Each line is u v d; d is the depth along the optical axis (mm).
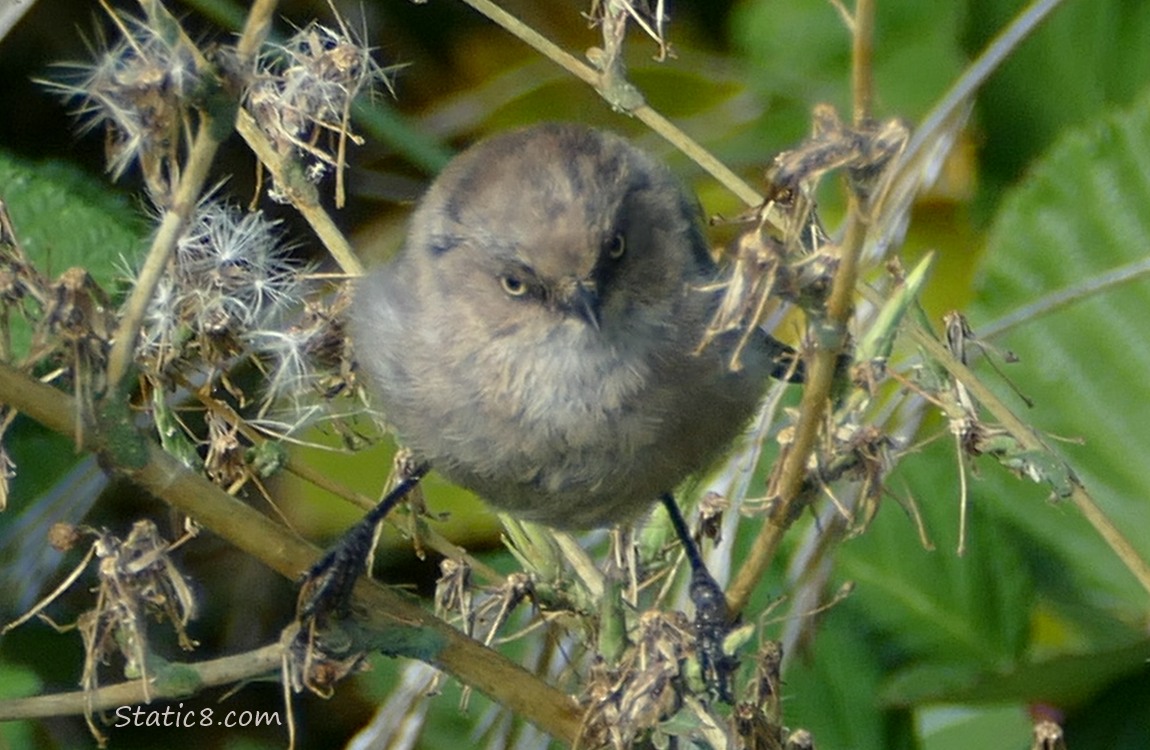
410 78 11352
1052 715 7848
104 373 5156
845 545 8578
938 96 10555
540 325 6949
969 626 8398
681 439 7156
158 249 5113
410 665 7641
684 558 7578
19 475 8539
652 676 5445
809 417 5566
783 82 11055
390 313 7227
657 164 7535
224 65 4922
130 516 9547
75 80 8930
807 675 8195
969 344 6547
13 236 5477
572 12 11438
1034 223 9438
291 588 9719
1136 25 10242
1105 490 8695
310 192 7121
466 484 7387
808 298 5230
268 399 6828
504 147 7262
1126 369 8883
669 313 7094
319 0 10906
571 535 7719
